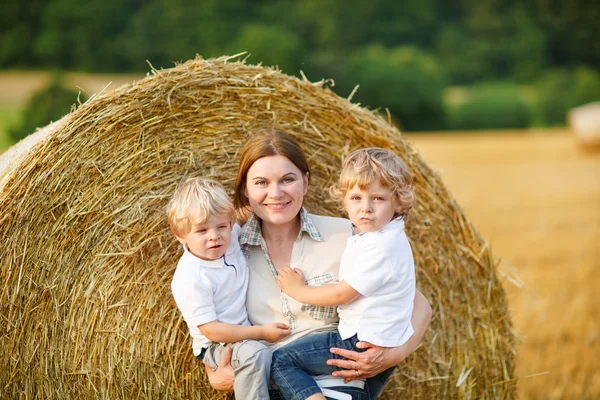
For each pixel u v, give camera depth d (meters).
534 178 13.88
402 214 3.08
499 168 15.25
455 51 35.03
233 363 2.96
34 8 31.31
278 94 3.65
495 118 34.16
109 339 3.36
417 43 35.56
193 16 31.75
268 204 3.04
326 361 2.98
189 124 3.55
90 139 3.30
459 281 3.90
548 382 4.57
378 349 2.94
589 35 33.66
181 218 2.96
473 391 3.92
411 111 33.97
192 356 3.51
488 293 3.92
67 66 31.64
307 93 3.71
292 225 3.24
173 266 3.52
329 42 34.97
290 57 30.02
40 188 3.19
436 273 3.87
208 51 31.36
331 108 3.76
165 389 3.47
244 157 3.08
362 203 2.95
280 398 3.06
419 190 3.84
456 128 34.31
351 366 2.92
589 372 4.71
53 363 3.26
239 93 3.59
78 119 3.25
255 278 3.21
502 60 34.78
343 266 3.06
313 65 31.84
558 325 5.55
